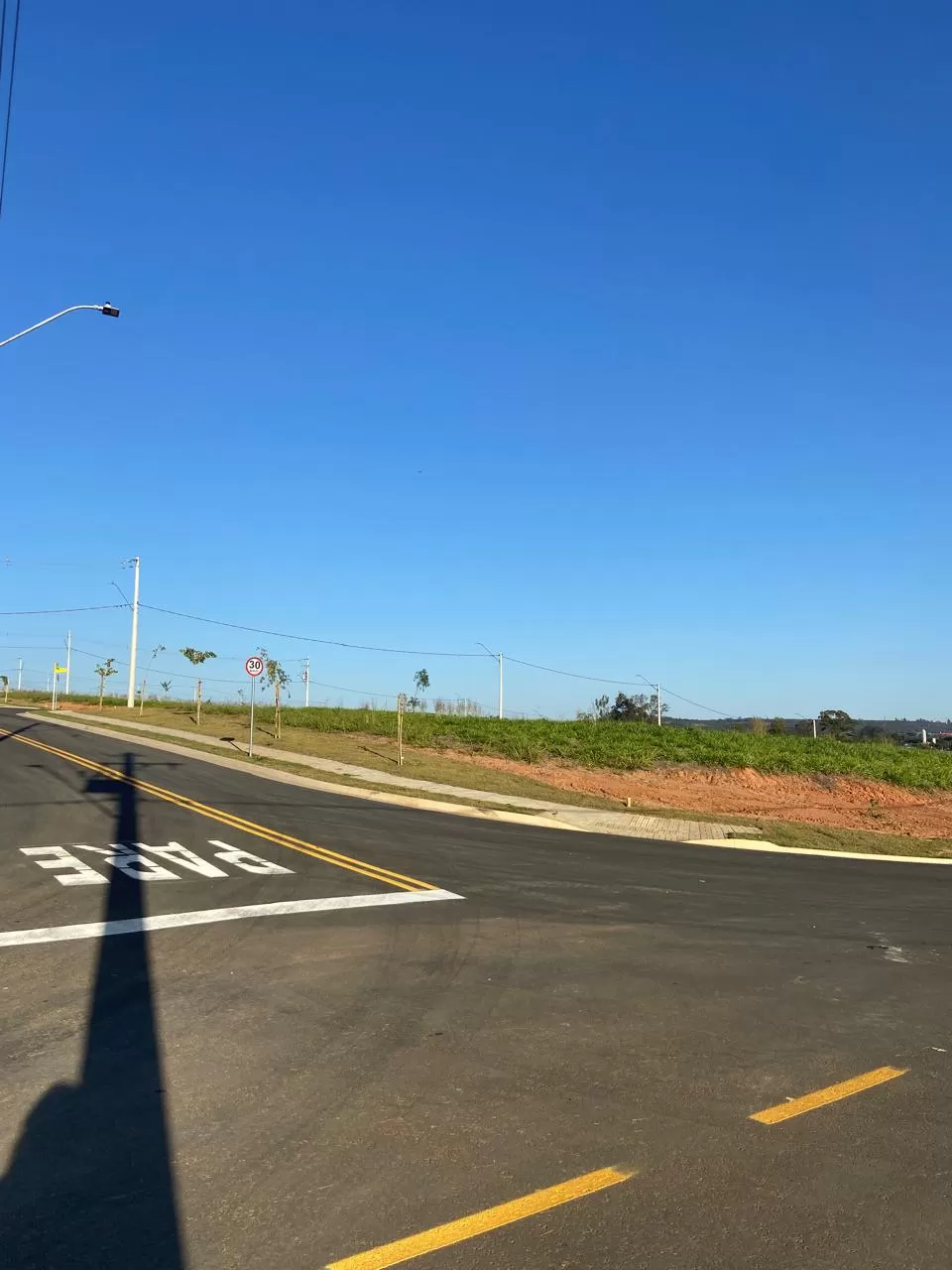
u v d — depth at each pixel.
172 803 17.70
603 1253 3.66
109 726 38.44
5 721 38.75
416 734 34.75
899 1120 4.97
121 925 9.01
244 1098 5.08
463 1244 3.71
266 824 15.85
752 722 71.00
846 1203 4.08
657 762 33.53
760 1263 3.61
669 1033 6.33
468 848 14.77
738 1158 4.49
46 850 12.84
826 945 9.29
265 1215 3.90
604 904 10.90
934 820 27.78
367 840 14.82
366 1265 3.56
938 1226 3.90
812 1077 5.59
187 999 6.79
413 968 7.75
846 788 32.91
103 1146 4.51
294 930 8.98
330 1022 6.36
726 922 10.22
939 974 8.20
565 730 39.06
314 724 38.62
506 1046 5.98
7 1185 4.14
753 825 21.38
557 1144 4.60
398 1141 4.60
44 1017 6.36
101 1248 3.65
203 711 47.78
